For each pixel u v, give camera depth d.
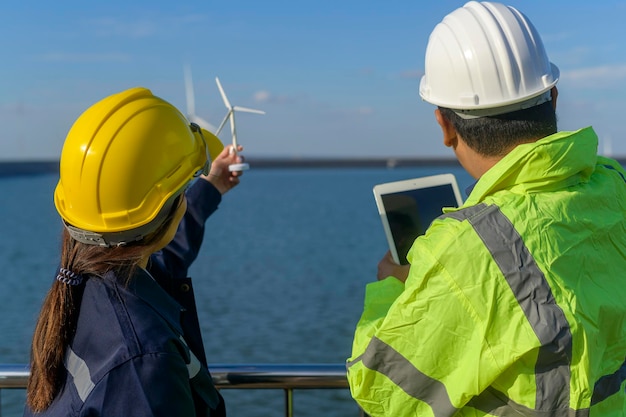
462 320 1.78
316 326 23.72
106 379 1.78
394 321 1.82
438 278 1.79
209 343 21.42
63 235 2.04
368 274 36.59
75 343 1.90
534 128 2.00
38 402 1.87
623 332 1.89
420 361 1.81
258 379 2.83
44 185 197.12
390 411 1.88
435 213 2.75
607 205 2.00
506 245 1.78
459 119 2.06
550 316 1.73
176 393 1.79
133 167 1.94
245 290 31.58
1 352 19.92
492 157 2.04
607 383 1.88
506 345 1.75
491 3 2.14
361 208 101.56
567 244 1.82
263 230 64.75
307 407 13.47
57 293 1.93
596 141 1.96
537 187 1.88
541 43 2.09
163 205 1.96
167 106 2.10
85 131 1.97
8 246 52.78
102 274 1.93
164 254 2.60
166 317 1.96
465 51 2.03
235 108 2.93
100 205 1.93
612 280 1.92
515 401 1.80
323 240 55.28
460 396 1.79
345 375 2.81
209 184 2.82
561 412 1.76
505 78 1.99
